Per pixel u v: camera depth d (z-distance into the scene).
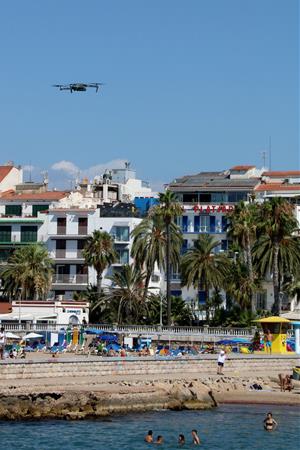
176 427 116.25
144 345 185.75
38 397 119.62
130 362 142.50
